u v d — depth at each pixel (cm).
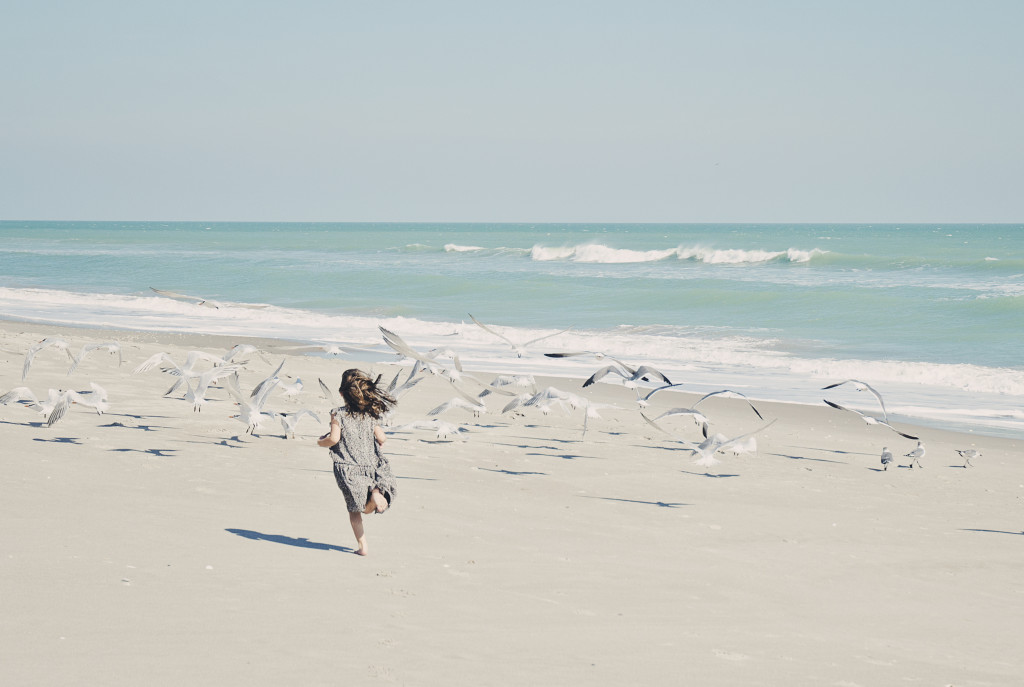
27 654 474
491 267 6662
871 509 1128
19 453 1002
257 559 699
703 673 547
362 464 743
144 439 1165
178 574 640
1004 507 1166
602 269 6328
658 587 734
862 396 2233
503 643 566
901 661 608
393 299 4734
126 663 474
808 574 821
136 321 3575
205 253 9012
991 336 3231
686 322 3759
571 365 2642
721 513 1053
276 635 539
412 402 1839
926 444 1672
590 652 566
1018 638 679
